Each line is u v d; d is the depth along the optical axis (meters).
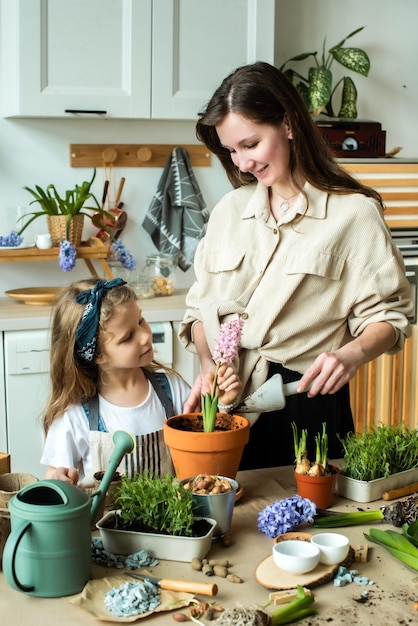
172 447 1.55
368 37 3.91
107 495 1.49
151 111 3.31
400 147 3.77
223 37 3.36
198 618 1.15
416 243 3.63
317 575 1.25
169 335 3.24
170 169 3.71
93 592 1.21
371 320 1.87
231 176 2.00
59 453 1.82
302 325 1.88
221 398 1.74
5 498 1.37
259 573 1.26
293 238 1.88
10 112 3.33
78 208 3.41
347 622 1.14
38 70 3.14
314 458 2.00
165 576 1.28
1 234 3.53
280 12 3.74
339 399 2.01
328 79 3.60
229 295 1.95
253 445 2.01
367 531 1.44
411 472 1.66
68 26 3.15
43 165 3.57
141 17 3.23
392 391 3.04
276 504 1.42
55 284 3.64
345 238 1.85
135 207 3.74
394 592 1.23
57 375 1.83
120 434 1.38
